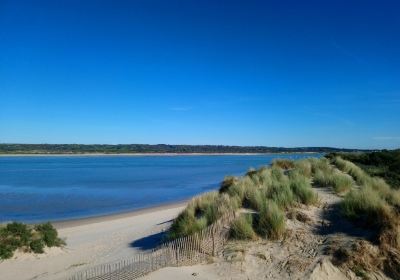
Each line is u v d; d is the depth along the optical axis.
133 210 30.08
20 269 12.17
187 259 10.24
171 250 10.92
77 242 17.03
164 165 116.00
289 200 12.73
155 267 9.80
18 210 30.94
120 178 65.00
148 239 15.38
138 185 52.38
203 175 70.94
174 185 52.25
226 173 75.56
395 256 8.88
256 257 9.88
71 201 36.25
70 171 85.44
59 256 13.88
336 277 8.68
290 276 8.84
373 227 10.21
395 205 11.66
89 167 104.31
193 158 199.75
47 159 180.75
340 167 22.19
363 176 18.25
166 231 15.47
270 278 8.91
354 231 10.43
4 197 39.59
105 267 10.69
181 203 33.28
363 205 11.33
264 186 15.07
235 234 11.14
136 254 12.77
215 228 11.75
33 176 69.75
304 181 14.88
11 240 13.50
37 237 14.33
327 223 11.30
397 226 9.56
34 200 37.09
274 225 10.88
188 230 12.55
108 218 26.28
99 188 48.38
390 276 8.66
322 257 9.27
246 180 17.38
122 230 19.67
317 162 22.27
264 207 12.03
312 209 12.50
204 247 10.73
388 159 28.31
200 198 16.84
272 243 10.51
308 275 8.72
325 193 14.51
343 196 13.85
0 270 12.05
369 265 8.85
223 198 14.40
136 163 133.25
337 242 9.80
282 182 14.88
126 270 9.91
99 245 15.81
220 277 9.11
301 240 10.46
